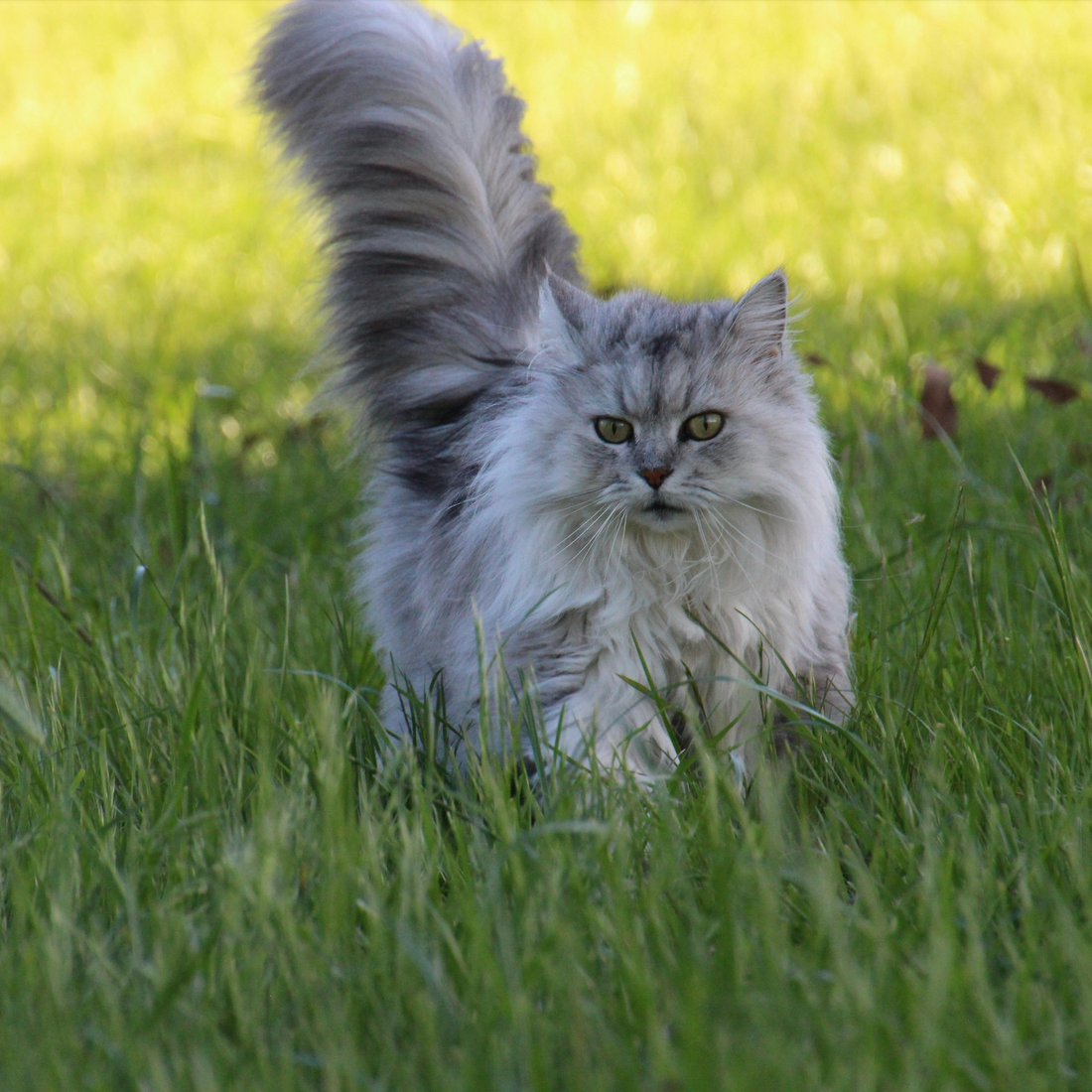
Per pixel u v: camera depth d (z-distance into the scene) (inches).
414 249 285.7
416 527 266.4
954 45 895.1
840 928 155.5
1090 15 906.1
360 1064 148.6
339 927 168.4
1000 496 306.5
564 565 224.2
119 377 518.6
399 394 282.0
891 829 185.8
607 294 420.5
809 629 233.9
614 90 909.2
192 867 187.6
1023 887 166.7
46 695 239.0
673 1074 137.6
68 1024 150.3
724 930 158.7
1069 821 180.9
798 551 228.8
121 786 215.8
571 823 173.3
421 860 185.9
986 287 505.7
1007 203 601.3
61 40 1273.4
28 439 439.8
